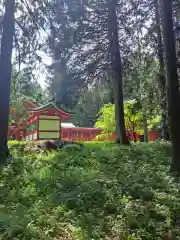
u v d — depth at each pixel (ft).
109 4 60.39
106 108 95.14
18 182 28.66
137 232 20.75
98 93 75.61
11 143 55.52
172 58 34.99
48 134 79.56
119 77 61.67
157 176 31.81
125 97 91.35
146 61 63.26
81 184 28.04
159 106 67.05
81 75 64.44
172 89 34.50
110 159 39.40
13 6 41.98
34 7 45.03
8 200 24.54
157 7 56.49
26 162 35.91
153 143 57.72
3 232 19.40
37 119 79.15
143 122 89.51
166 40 35.55
